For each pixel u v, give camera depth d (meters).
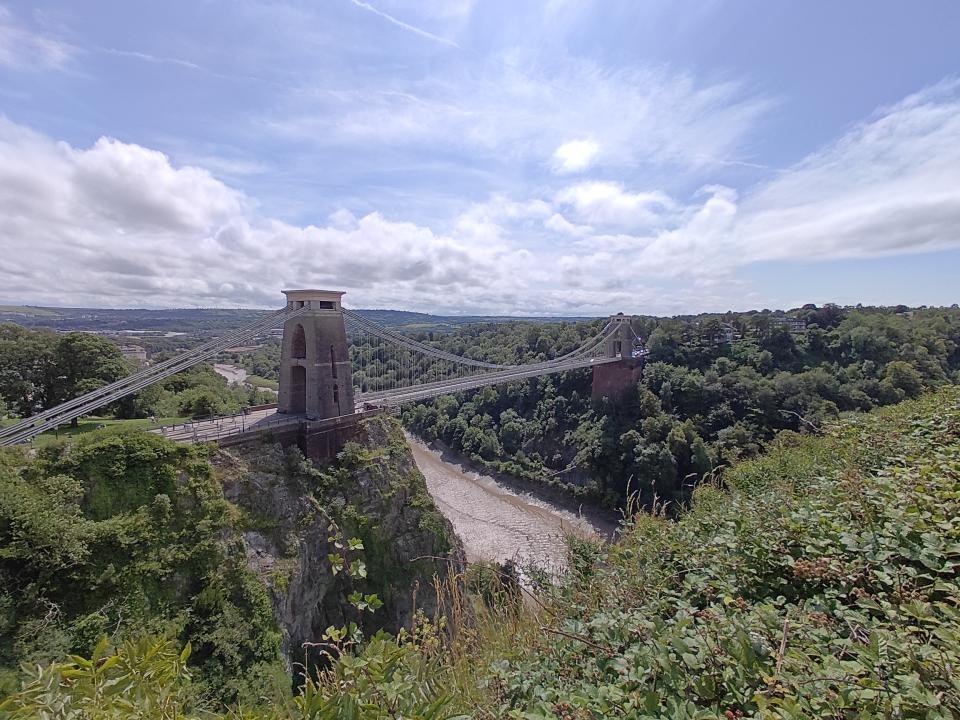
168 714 2.61
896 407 11.07
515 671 4.11
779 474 9.08
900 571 3.61
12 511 14.05
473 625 5.39
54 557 14.23
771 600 4.03
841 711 2.48
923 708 2.33
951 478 5.10
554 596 5.91
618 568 5.69
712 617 3.51
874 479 5.44
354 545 3.76
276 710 2.92
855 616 3.18
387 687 2.81
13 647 12.62
